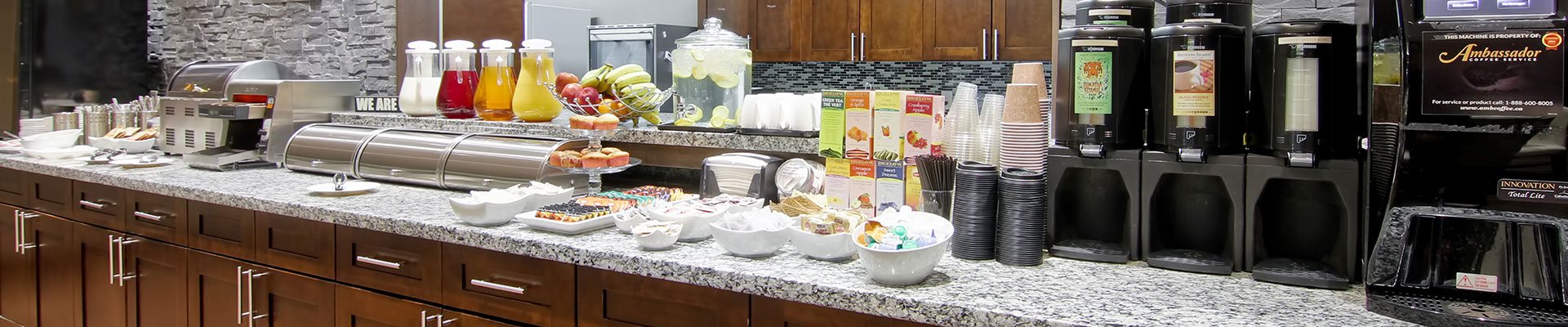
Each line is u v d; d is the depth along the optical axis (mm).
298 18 4582
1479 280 1251
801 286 1466
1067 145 1598
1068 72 1570
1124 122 1551
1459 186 1230
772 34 4801
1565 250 1193
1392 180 1273
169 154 3266
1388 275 1284
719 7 4914
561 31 4840
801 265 1599
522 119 2729
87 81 4535
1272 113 1440
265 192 2400
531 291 1835
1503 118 1193
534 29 4641
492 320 1900
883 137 1827
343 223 2125
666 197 2078
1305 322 1243
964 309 1316
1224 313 1282
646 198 2045
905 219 1598
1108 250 1577
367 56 4340
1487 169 1214
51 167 2963
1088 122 1558
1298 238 1491
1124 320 1248
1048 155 1605
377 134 2691
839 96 1884
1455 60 1213
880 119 1830
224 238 2436
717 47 2373
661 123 2639
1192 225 1569
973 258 1606
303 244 2244
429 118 2939
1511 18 1188
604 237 1840
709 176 2150
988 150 1782
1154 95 1533
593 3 5438
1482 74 1200
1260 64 1455
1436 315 1219
